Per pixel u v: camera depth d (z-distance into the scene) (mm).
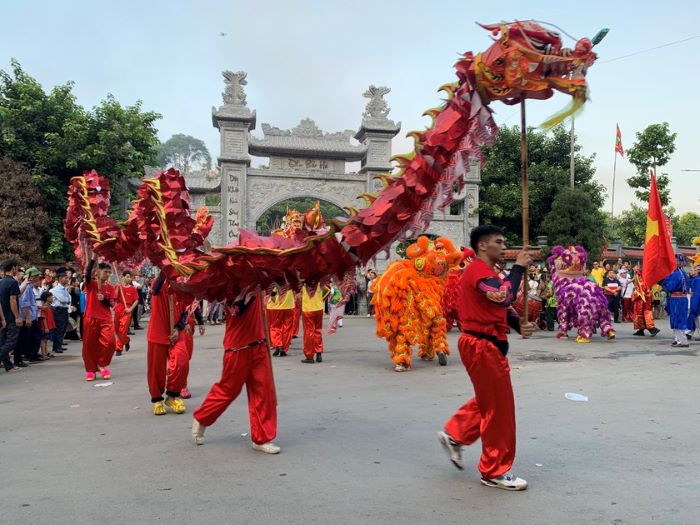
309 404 6719
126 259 7492
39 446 5168
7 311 10000
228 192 21531
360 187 22859
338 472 4324
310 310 10125
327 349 12148
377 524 3365
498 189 25141
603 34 3898
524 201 4016
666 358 10023
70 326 14945
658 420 5688
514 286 3889
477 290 3928
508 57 3916
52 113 19812
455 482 4066
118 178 20922
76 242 8570
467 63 4141
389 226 4414
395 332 9258
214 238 21578
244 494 3893
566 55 3877
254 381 4938
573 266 13016
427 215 4406
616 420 5691
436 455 4715
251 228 21938
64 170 19812
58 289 12570
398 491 3904
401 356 9109
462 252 9906
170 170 5395
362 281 22922
